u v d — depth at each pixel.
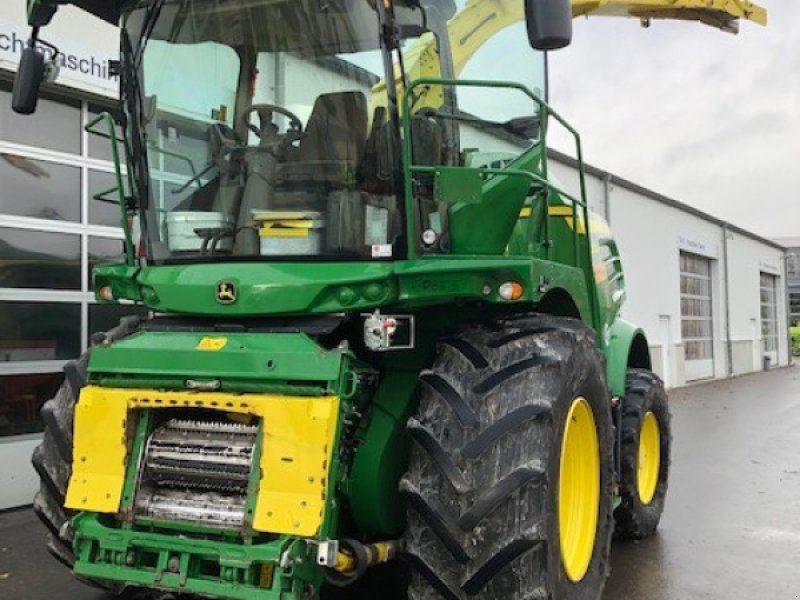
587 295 4.65
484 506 3.10
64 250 7.02
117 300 4.19
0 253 6.55
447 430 3.24
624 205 19.28
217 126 3.97
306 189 3.75
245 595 3.04
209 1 3.93
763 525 6.36
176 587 3.14
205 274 3.67
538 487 3.15
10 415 6.56
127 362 3.43
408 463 3.53
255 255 3.78
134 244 4.26
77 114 7.16
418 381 3.59
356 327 3.60
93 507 3.31
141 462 3.36
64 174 7.04
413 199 3.64
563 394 3.39
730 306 28.30
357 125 3.68
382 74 3.64
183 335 3.51
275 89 3.87
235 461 3.25
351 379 3.20
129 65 4.17
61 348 6.96
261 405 3.15
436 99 3.90
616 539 5.91
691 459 9.48
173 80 4.08
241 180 3.88
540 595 3.12
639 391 5.88
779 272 36.53
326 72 3.76
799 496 7.41
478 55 4.20
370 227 3.63
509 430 3.19
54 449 3.95
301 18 3.76
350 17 3.65
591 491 4.02
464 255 3.71
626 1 6.55
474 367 3.40
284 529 3.02
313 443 3.06
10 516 6.28
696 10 6.83
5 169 6.59
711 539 5.94
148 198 4.14
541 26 3.32
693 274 25.11
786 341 37.81
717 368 26.75
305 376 3.15
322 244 3.69
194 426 3.39
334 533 3.15
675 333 22.39
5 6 6.32
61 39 6.73
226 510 3.21
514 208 3.92
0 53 6.28
